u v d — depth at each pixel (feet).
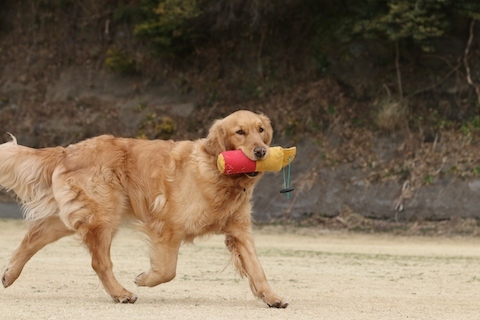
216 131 22.72
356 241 55.67
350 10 74.13
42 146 79.20
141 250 43.01
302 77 76.84
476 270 34.71
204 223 22.82
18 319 19.27
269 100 76.13
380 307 22.72
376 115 70.38
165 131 75.61
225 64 80.12
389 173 65.21
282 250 45.88
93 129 78.38
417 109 70.54
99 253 22.88
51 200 23.54
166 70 80.94
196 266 34.99
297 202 64.95
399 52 73.51
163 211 22.80
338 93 73.77
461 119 69.56
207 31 80.89
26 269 31.63
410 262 38.63
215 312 20.90
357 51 75.10
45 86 83.76
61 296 24.22
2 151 23.54
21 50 87.04
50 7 87.51
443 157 65.16
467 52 71.00
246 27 80.18
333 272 33.30
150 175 23.08
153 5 77.87
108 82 81.76
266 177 66.54
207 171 22.56
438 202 61.72
